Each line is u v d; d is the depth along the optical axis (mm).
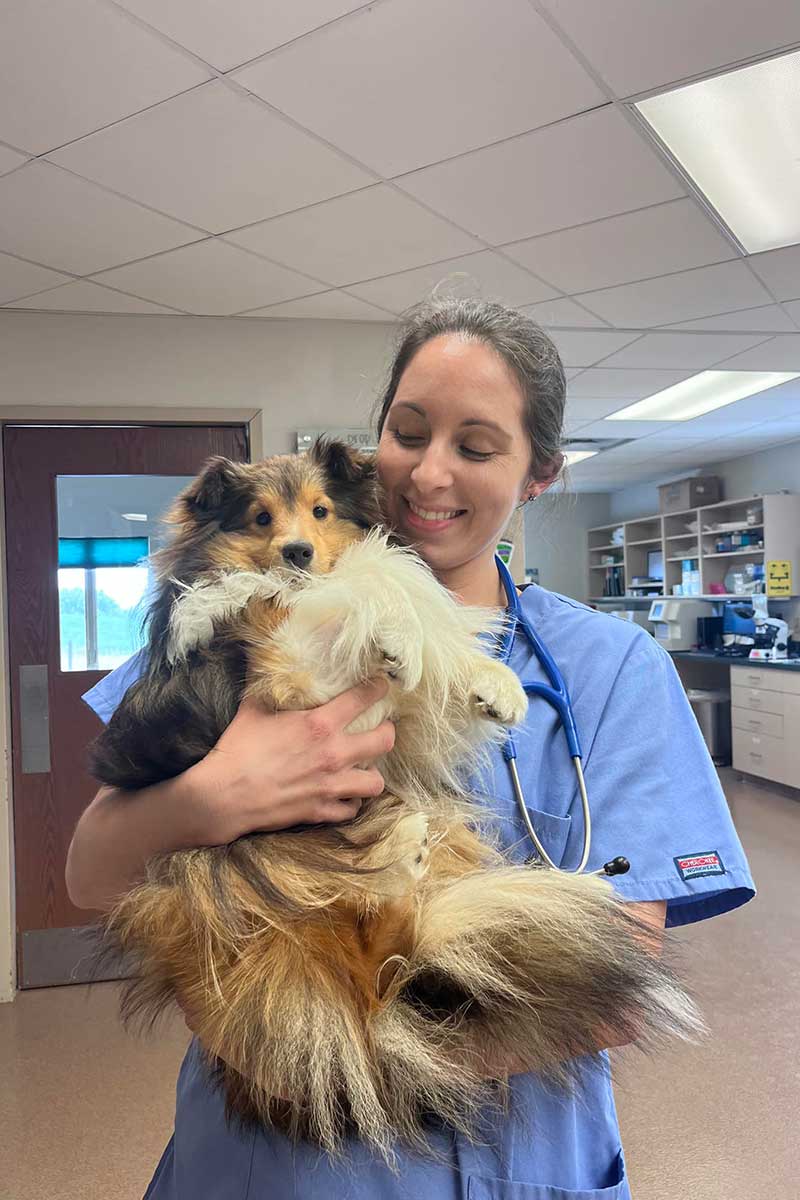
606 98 2189
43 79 2023
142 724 932
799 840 4906
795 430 7047
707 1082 2543
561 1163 848
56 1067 2840
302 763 854
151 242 2988
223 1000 747
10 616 3613
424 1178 794
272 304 3641
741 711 6480
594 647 1126
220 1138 880
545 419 1079
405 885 821
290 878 813
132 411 3715
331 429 3848
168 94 2102
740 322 4152
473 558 1129
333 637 915
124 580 3719
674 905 1055
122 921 842
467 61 2010
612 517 11414
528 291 3648
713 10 1860
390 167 2508
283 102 2152
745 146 2471
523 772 1027
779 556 7371
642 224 2965
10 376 3629
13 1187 2205
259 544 987
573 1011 758
